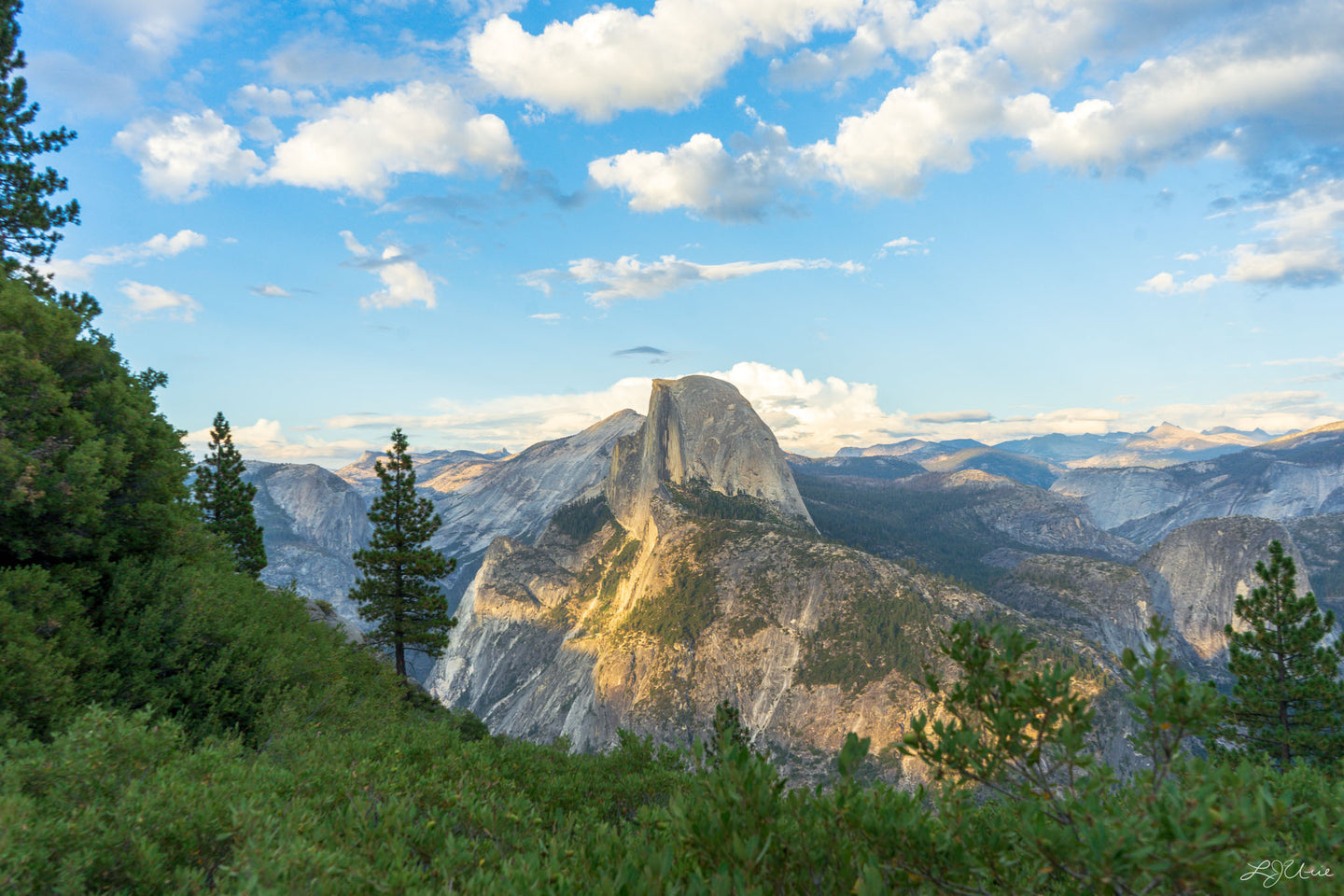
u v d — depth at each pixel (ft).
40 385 50.37
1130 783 13.19
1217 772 11.00
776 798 14.73
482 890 14.65
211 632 50.31
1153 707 12.47
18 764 21.27
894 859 13.33
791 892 13.61
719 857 13.75
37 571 44.09
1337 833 11.86
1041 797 13.56
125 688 42.98
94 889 16.49
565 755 39.06
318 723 44.27
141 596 49.44
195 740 42.14
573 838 21.17
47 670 36.99
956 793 14.76
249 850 14.98
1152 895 10.69
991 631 15.64
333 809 22.39
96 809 18.40
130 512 57.31
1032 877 12.59
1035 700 13.91
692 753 17.08
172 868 17.48
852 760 15.64
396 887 14.99
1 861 15.65
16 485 45.16
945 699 15.70
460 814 22.30
